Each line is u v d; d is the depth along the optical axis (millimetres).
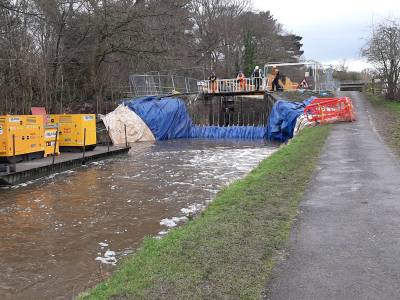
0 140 16531
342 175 10820
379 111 29125
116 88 38469
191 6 51750
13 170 15508
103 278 7289
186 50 46188
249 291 4773
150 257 6023
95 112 34156
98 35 33375
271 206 8297
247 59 59469
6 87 25094
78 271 7699
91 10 31797
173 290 4871
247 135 35125
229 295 4703
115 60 37969
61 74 32062
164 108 35469
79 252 8648
